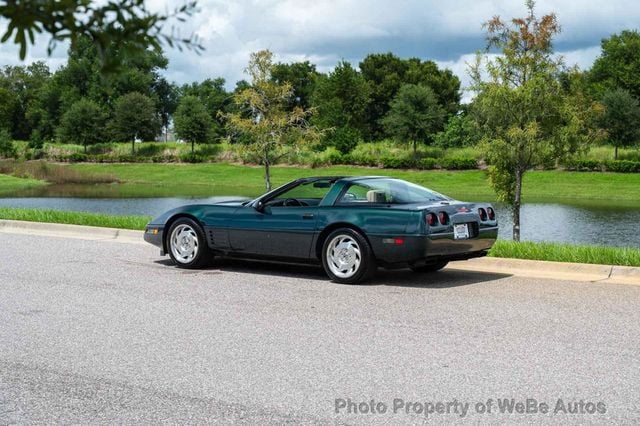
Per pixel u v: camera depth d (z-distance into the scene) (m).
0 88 116.38
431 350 5.77
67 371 5.22
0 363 5.43
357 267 8.97
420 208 8.65
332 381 4.96
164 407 4.43
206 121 78.88
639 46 85.19
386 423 4.13
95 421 4.19
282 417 4.24
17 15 1.89
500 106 16.20
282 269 10.38
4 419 4.22
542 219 28.86
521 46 16.34
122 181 63.38
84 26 1.97
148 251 12.20
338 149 69.44
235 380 4.99
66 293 8.33
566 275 9.77
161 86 119.75
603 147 64.50
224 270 10.24
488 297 8.12
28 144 88.81
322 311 7.34
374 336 6.26
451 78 97.50
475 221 9.18
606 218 29.39
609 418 4.20
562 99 16.30
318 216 9.25
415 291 8.54
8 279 9.29
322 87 89.31
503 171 17.19
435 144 69.88
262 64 23.47
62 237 14.23
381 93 94.06
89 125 87.25
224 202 10.57
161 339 6.17
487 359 5.50
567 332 6.38
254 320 6.92
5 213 17.84
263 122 23.36
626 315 7.10
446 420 4.17
